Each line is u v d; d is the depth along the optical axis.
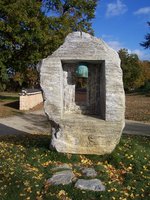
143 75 24.09
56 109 3.53
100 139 3.50
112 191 2.71
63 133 3.54
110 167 3.28
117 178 3.03
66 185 2.77
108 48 3.57
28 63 10.84
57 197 2.59
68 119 3.52
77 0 11.33
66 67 3.84
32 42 9.98
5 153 3.61
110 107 3.47
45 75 3.54
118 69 3.47
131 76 22.27
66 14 10.67
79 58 3.50
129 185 2.87
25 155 3.57
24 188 2.73
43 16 9.99
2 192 2.68
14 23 9.61
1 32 10.12
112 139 3.49
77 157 3.47
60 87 3.54
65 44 3.56
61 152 3.55
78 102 3.95
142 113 8.91
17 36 9.73
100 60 3.53
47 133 5.51
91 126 3.48
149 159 3.50
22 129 6.09
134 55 22.97
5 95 16.73
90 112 3.88
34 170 3.10
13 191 2.70
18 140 4.60
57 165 3.26
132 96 18.09
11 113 8.59
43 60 3.56
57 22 10.33
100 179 2.92
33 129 6.09
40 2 10.16
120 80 3.48
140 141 4.88
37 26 9.52
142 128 6.36
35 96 10.82
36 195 2.65
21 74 13.09
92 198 2.59
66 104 3.88
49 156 3.51
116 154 3.47
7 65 10.98
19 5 9.52
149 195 2.69
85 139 3.52
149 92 19.91
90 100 3.89
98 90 3.86
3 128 6.19
